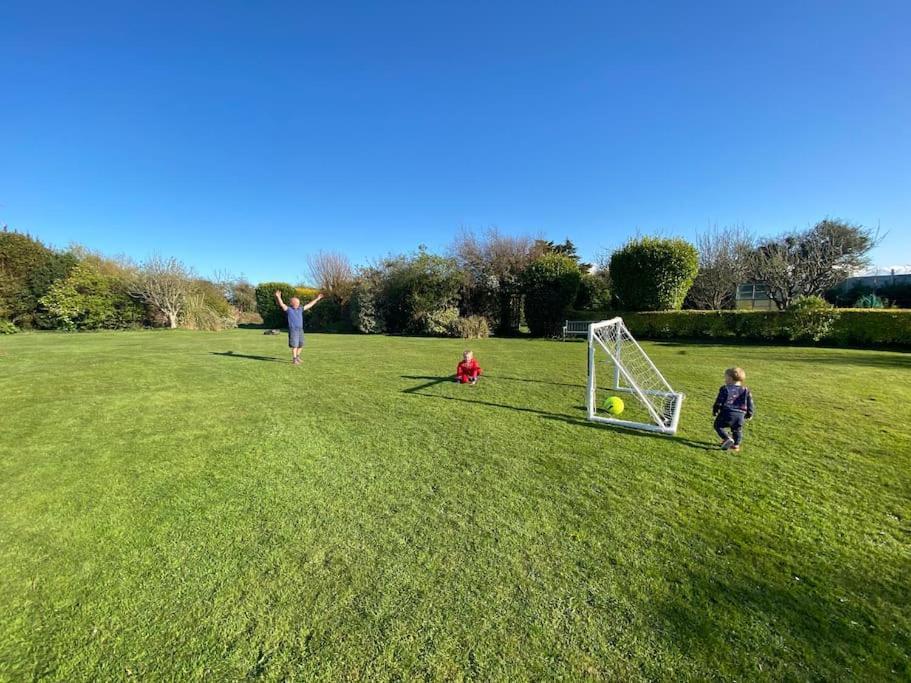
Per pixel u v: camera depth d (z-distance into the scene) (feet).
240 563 9.04
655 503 11.56
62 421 19.01
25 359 37.50
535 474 13.38
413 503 11.55
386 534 10.08
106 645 7.04
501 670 6.57
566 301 65.57
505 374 30.76
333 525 10.48
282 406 21.62
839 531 10.25
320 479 13.06
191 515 10.96
